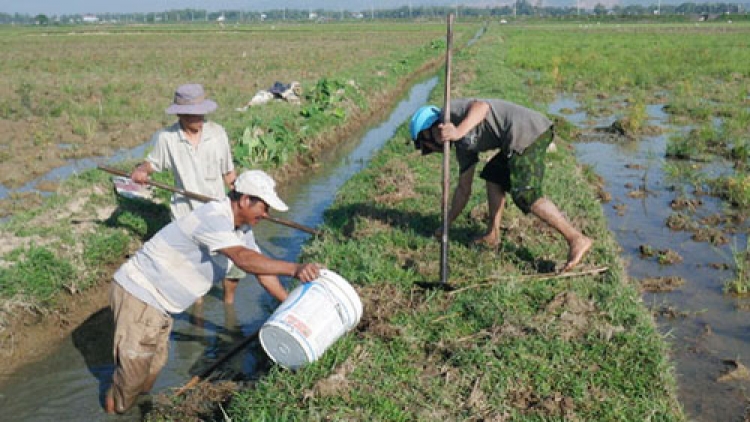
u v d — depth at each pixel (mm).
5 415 4750
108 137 13523
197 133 5637
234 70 27359
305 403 3984
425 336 4750
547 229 6672
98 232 7188
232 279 6105
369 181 9102
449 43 4961
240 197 4211
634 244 7555
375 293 5391
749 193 8789
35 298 5938
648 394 4129
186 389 4863
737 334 5500
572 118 15914
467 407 4008
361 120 16672
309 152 12281
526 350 4504
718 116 15883
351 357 4387
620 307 5074
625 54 32406
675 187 9805
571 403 3998
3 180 10203
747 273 6602
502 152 5719
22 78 24141
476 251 6082
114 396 4633
